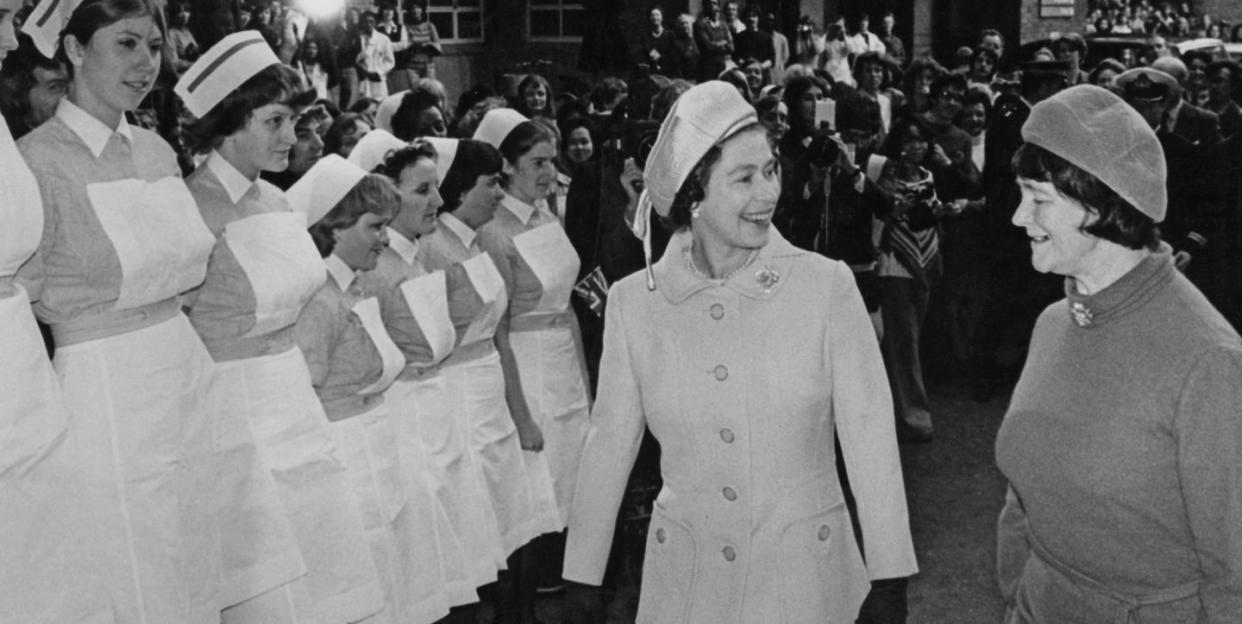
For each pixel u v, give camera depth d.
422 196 4.75
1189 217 8.11
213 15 10.55
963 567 6.06
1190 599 2.57
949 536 6.45
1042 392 2.69
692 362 2.98
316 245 4.35
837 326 2.93
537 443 5.33
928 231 7.85
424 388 4.83
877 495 2.91
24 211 3.20
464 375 5.05
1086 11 25.45
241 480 3.96
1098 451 2.57
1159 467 2.52
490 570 4.96
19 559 3.16
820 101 7.02
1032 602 2.81
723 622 2.96
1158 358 2.52
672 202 2.91
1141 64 14.48
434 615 4.68
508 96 10.75
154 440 3.63
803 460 2.95
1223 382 2.45
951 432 8.23
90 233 3.51
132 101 3.60
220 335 4.00
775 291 2.95
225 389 3.99
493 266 5.10
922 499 6.98
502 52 19.42
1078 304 2.62
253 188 4.13
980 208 8.80
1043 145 2.59
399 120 6.78
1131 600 2.62
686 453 3.02
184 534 3.73
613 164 5.48
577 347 5.65
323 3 12.28
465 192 5.00
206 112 4.00
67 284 3.52
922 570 6.02
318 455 4.16
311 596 4.13
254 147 4.06
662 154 2.88
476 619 5.34
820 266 2.97
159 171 3.77
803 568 2.93
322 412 4.25
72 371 3.54
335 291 4.37
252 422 4.03
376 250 4.44
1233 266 8.14
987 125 9.88
